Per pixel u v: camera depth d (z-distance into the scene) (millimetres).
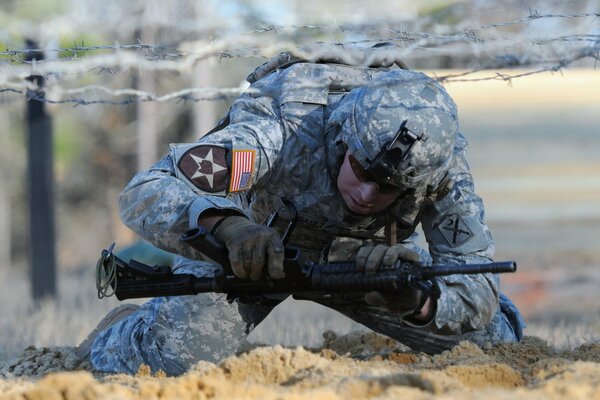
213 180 15086
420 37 16266
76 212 90500
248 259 13664
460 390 12102
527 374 14195
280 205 16172
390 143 14703
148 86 44844
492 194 60656
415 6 25422
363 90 15305
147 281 15219
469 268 13258
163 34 39531
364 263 13734
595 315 37000
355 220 16062
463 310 15750
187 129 70625
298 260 14062
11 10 39875
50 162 50312
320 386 12531
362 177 15086
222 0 38500
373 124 14844
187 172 15055
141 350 17719
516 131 60469
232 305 17391
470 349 16031
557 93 59875
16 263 97688
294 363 14016
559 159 60219
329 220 16109
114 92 16594
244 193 16859
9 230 96438
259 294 14750
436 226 16375
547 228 59438
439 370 14266
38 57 33219
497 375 13609
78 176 88812
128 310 19875
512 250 58719
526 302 49156
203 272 17141
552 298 49250
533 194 60281
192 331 17281
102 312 32938
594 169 59500
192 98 19734
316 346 22703
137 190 15266
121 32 40312
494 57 14859
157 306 17828
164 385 12438
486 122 60688
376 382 12008
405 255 13625
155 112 67812
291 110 15906
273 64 16938
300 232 16391
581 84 59531
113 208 89875
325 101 15992
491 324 17828
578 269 54688
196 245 14266
